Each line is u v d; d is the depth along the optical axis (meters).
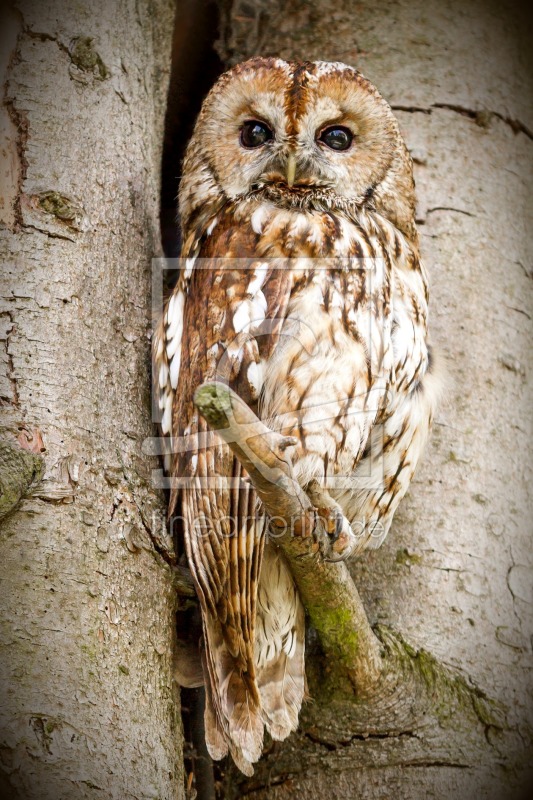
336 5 2.59
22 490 2.36
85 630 2.35
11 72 2.44
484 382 2.52
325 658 2.45
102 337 2.41
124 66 2.48
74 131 2.44
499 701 2.46
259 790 2.45
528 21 2.62
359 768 2.44
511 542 2.50
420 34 2.59
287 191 2.46
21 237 2.41
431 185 2.55
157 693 2.38
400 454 2.46
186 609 2.44
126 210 2.45
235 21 2.59
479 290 2.54
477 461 2.51
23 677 2.34
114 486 2.39
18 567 2.35
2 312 2.39
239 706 2.39
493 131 2.58
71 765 2.33
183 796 2.38
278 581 2.42
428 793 2.43
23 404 2.38
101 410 2.40
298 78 2.46
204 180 2.48
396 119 2.51
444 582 2.48
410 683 2.45
